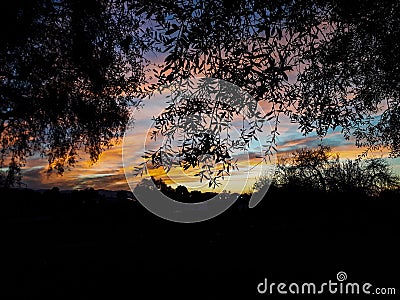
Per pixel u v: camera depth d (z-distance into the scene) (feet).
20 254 26.32
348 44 10.75
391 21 9.80
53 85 30.48
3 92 28.84
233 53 8.14
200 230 31.50
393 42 10.39
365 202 31.99
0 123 32.17
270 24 7.56
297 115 12.12
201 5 7.49
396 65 11.65
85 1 21.49
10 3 21.22
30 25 23.18
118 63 25.95
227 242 28.48
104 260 25.85
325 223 31.86
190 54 8.00
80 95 32.58
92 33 23.70
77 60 27.04
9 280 21.79
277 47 8.44
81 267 24.45
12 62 26.76
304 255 24.61
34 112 31.48
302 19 8.00
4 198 34.53
